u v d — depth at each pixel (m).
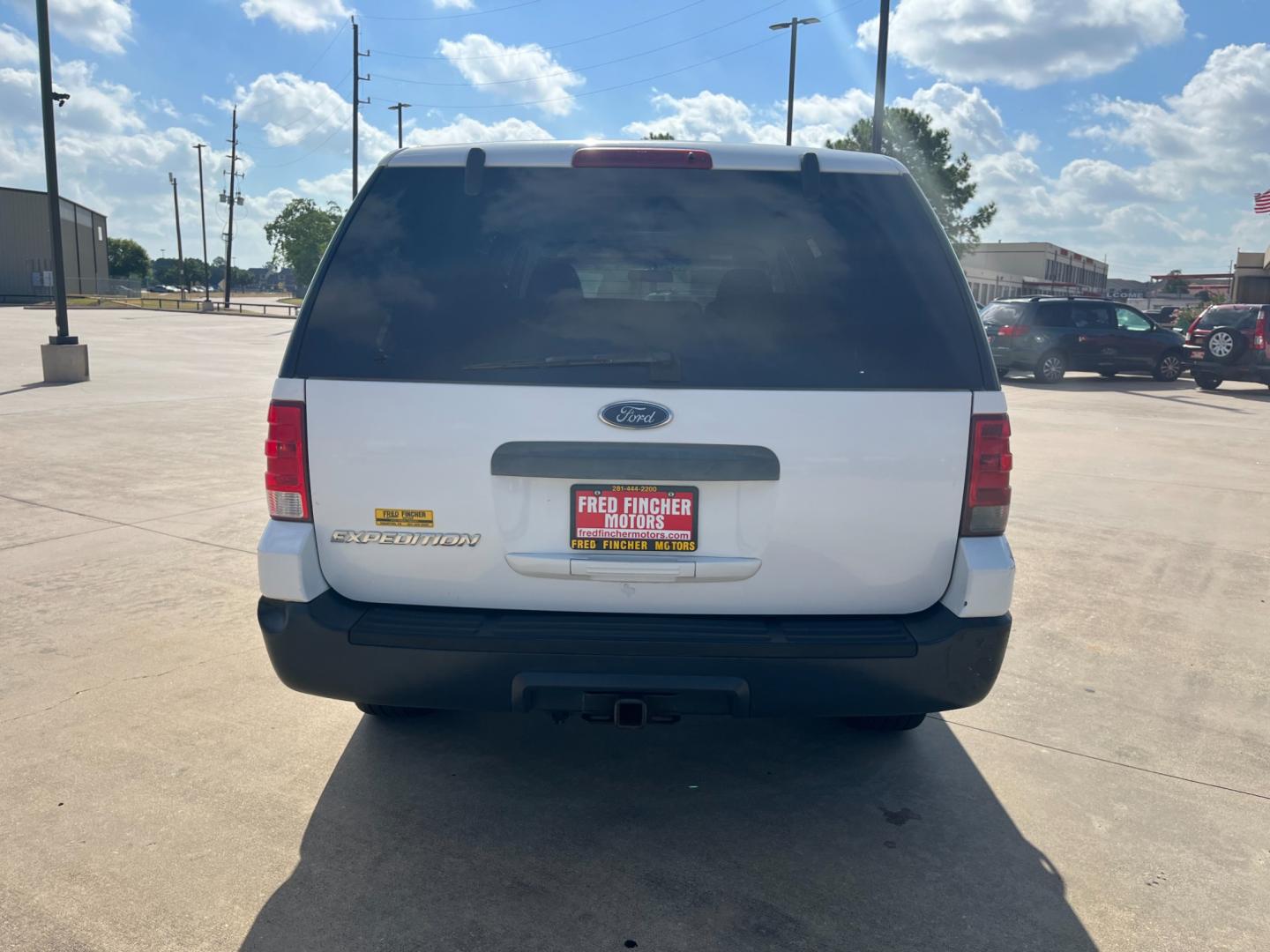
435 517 2.76
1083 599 5.63
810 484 2.72
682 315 2.75
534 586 2.79
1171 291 83.88
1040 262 84.62
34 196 69.75
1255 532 7.26
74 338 15.58
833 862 3.01
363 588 2.84
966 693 2.78
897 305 2.77
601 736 3.83
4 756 3.56
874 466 2.72
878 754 3.73
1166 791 3.50
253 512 7.12
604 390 2.69
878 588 2.79
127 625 4.85
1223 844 3.16
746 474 2.70
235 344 26.50
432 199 2.88
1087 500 8.31
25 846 3.02
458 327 2.76
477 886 2.86
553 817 3.24
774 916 2.74
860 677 2.73
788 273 2.88
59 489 7.79
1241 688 4.42
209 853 3.00
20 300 62.97
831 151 2.95
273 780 3.44
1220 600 5.65
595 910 2.76
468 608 2.83
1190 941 2.69
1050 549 6.70
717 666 2.71
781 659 2.70
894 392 2.72
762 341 2.73
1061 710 4.14
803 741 3.83
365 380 2.74
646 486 2.72
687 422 2.69
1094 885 2.93
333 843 3.07
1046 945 2.65
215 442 10.16
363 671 2.77
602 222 2.87
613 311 2.76
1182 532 7.23
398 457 2.74
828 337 2.74
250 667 4.38
